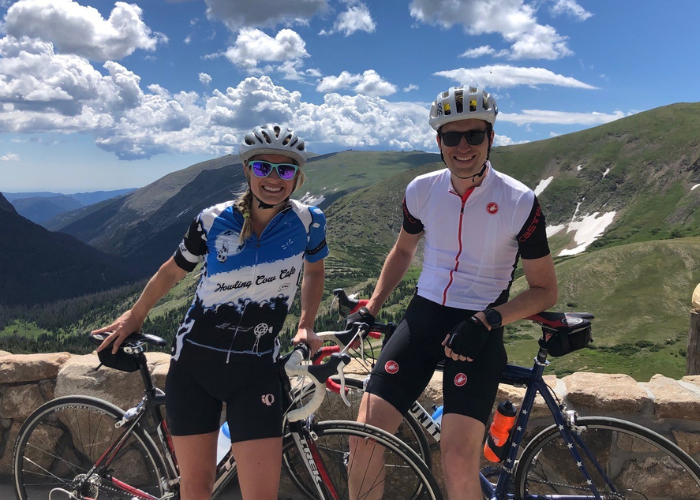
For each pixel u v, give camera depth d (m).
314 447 2.53
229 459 2.57
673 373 99.50
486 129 2.39
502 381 2.63
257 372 2.28
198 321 2.31
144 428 2.82
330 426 2.49
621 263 143.38
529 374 2.56
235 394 2.28
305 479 2.74
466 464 2.21
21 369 3.61
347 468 2.50
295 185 2.35
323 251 2.55
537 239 2.38
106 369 3.55
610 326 122.75
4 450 3.63
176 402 2.35
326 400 3.17
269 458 2.23
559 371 106.19
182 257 2.41
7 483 3.59
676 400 2.90
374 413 2.46
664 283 133.12
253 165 2.24
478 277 2.48
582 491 2.69
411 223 2.74
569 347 2.42
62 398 2.95
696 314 6.22
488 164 2.50
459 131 2.38
